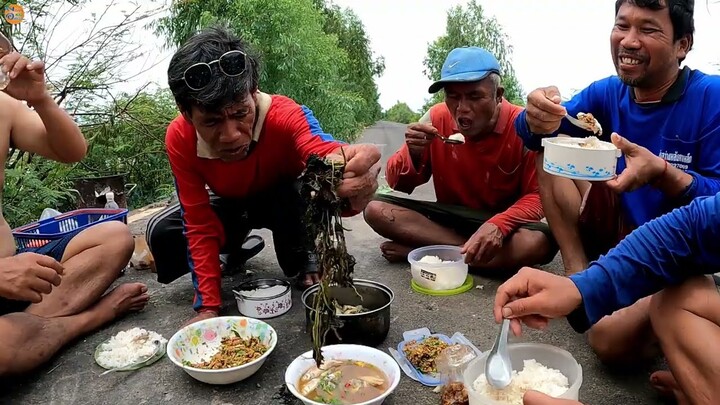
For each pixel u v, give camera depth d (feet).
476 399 5.20
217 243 8.54
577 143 6.98
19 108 8.02
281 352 7.52
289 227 9.37
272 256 11.53
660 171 6.16
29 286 6.65
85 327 8.00
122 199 15.42
